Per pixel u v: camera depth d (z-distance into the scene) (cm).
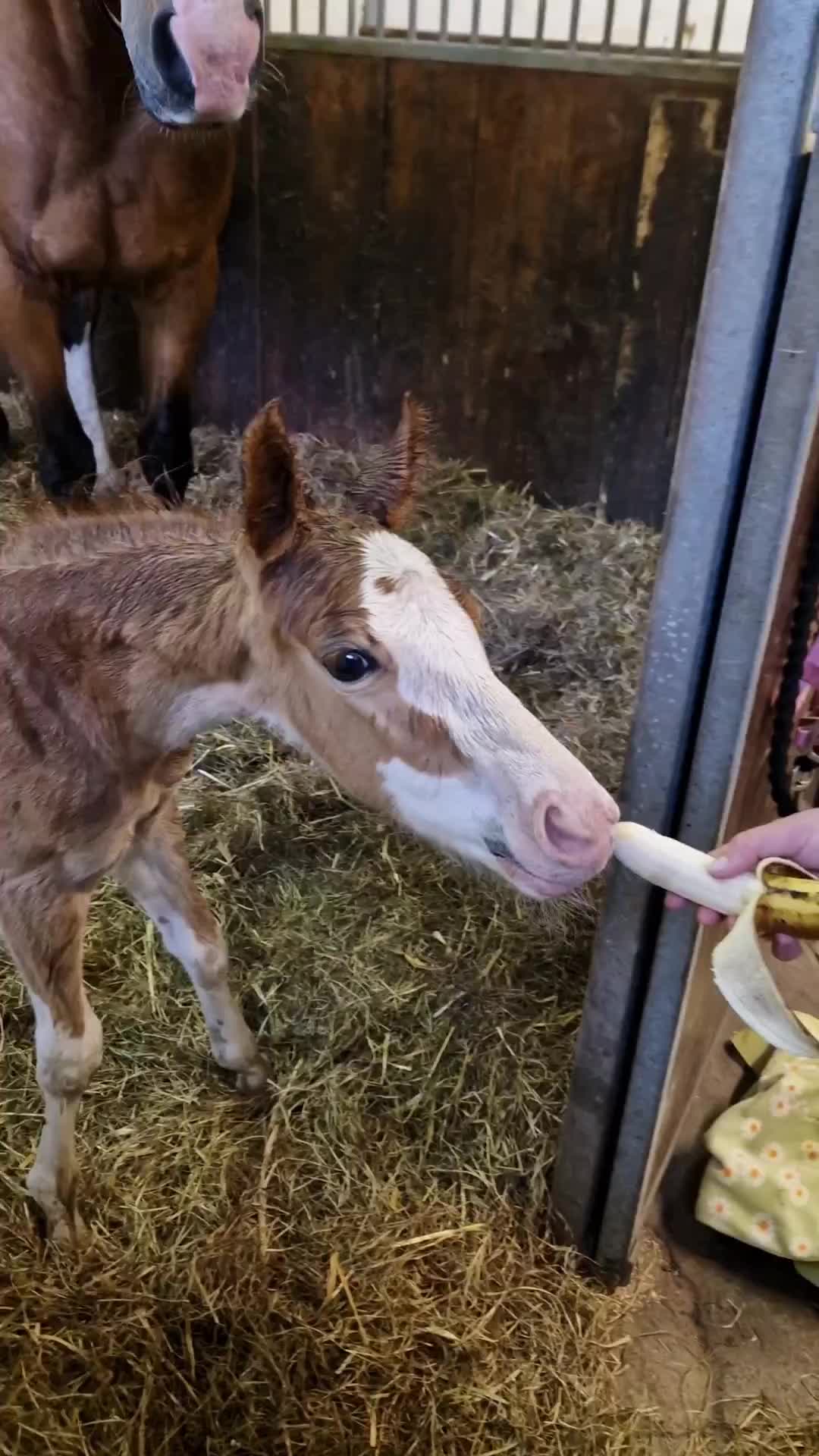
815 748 171
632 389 345
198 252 287
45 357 282
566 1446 144
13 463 347
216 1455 140
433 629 119
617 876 134
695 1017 160
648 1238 174
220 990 175
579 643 292
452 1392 146
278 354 372
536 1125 178
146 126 255
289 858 226
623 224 322
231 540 139
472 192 329
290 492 118
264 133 334
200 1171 171
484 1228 166
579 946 209
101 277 280
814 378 101
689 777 127
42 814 140
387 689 120
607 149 313
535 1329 155
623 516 367
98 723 140
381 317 357
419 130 324
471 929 211
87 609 139
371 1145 177
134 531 145
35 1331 148
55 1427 140
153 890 167
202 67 205
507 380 356
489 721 118
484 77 312
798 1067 185
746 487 108
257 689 136
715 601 117
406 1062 188
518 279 339
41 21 240
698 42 389
